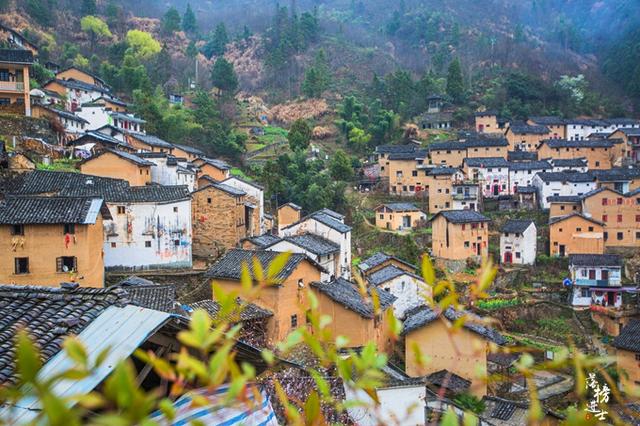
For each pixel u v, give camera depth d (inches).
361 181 3371.1
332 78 5324.8
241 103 4719.5
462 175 3070.9
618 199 2603.3
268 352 141.8
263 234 2044.8
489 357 1515.7
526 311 2180.1
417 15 6899.6
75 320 323.0
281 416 614.9
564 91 4613.7
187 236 1686.8
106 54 4692.4
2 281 1187.3
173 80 4665.4
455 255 2447.1
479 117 4030.5
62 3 5191.9
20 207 1230.3
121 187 1678.2
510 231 2514.8
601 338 2054.6
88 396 93.2
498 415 1122.0
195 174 2308.1
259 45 5821.9
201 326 113.1
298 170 3139.8
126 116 2933.1
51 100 2699.3
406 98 4544.8
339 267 1690.5
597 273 2251.5
